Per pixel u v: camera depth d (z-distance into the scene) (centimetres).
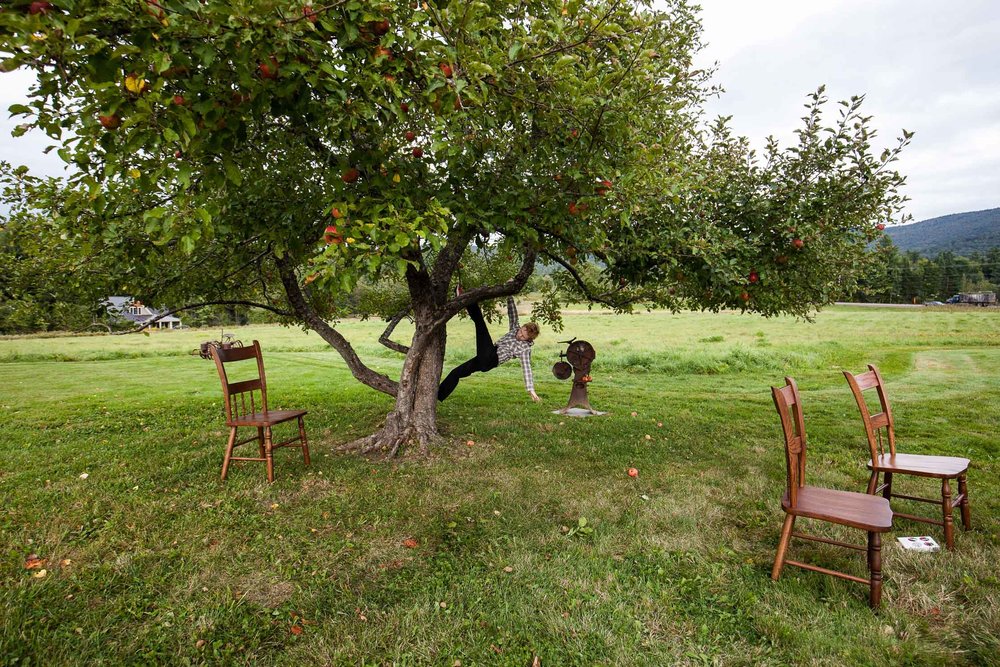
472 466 565
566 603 310
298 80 300
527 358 641
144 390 1223
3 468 569
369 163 392
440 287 638
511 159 471
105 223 425
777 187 566
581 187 448
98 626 286
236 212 491
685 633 282
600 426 776
